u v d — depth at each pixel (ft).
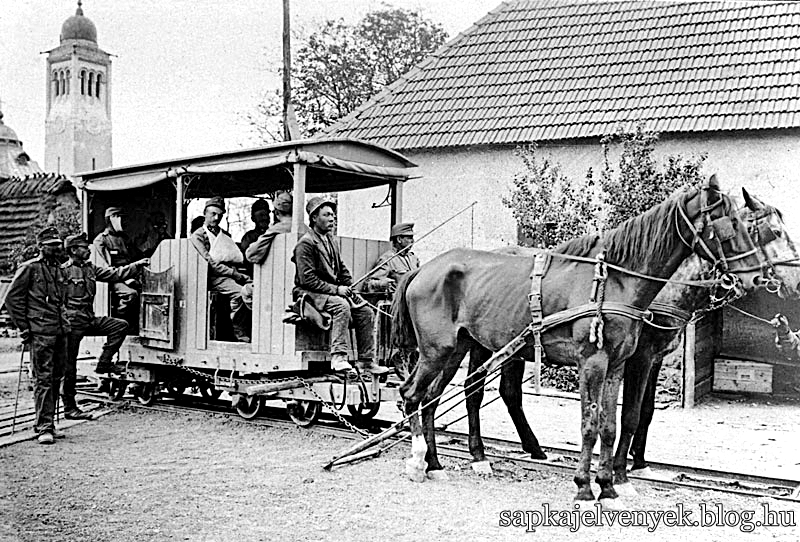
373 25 116.47
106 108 251.39
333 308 30.40
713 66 55.21
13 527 19.97
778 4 58.49
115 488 23.73
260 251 32.12
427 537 19.69
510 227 56.65
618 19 63.26
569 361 23.18
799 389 44.73
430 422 26.03
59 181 101.60
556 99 57.52
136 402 38.42
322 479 25.12
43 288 30.86
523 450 28.55
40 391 30.55
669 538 19.99
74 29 248.11
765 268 21.84
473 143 56.34
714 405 42.24
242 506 22.03
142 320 37.04
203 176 36.99
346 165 32.30
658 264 22.18
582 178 54.49
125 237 40.16
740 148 51.19
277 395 33.01
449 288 25.66
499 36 66.33
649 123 52.49
